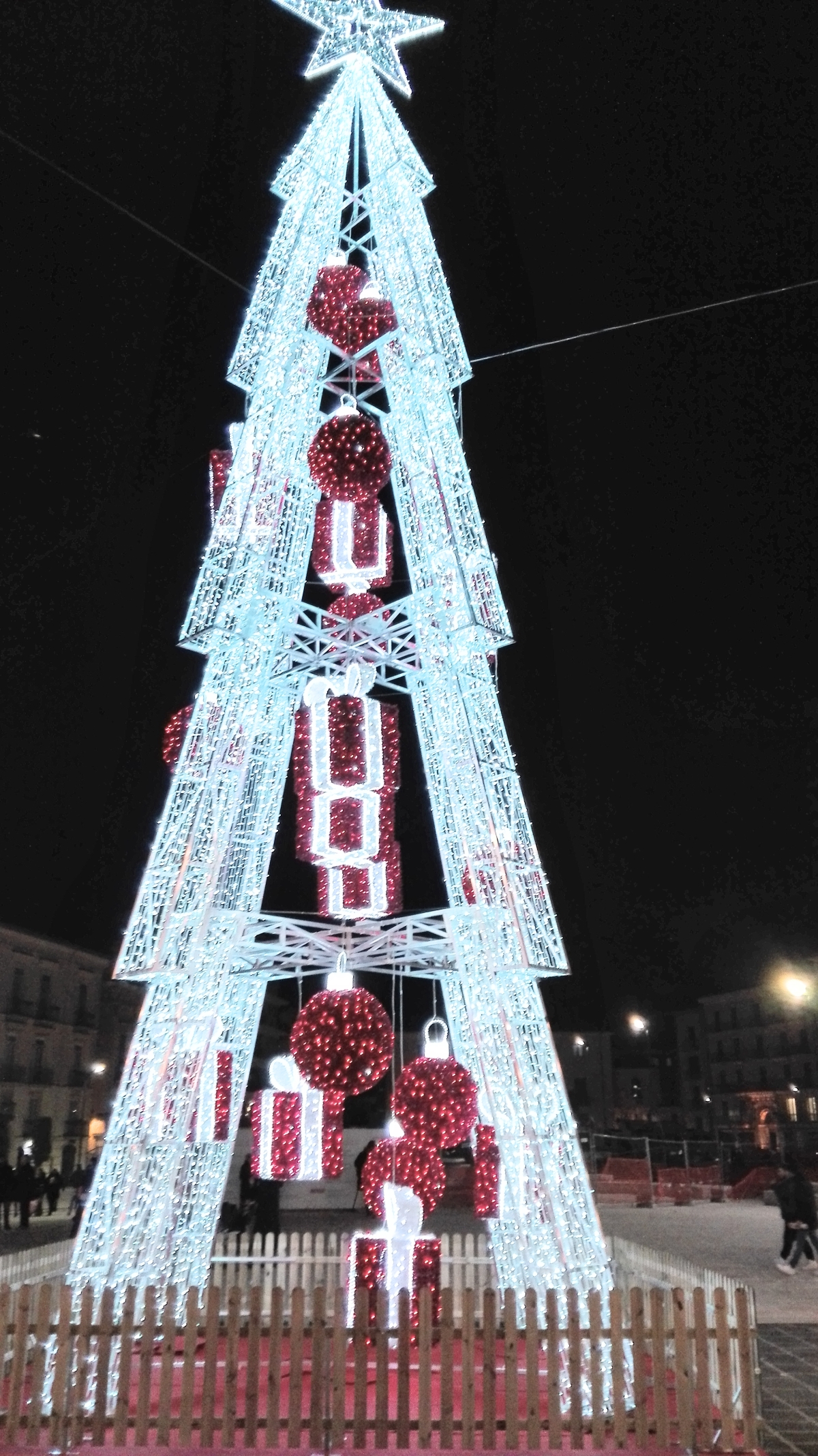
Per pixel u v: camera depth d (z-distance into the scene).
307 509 9.88
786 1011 62.56
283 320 9.73
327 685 8.88
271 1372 6.72
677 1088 74.94
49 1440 6.70
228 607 8.99
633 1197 29.25
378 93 10.37
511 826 8.77
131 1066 8.44
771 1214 25.75
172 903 8.42
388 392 9.92
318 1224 23.00
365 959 9.63
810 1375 9.20
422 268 9.85
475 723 8.91
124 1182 8.12
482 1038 8.64
